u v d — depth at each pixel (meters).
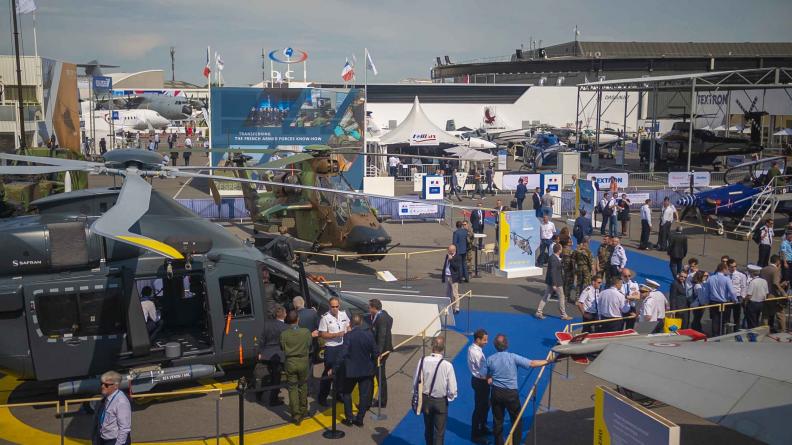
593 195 27.31
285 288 12.82
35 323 10.34
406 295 16.92
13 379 11.98
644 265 22.00
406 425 10.39
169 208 11.83
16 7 26.19
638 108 74.81
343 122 34.44
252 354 11.49
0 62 36.41
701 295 14.66
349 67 39.06
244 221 28.77
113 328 10.69
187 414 10.66
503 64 84.56
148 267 10.77
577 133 56.81
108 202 11.58
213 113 33.44
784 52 109.56
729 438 9.77
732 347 7.85
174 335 11.73
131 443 9.58
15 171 10.44
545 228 21.48
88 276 10.59
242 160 24.33
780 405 6.05
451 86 73.31
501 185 39.88
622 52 111.50
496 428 9.38
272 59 49.25
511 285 19.47
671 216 24.12
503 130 67.94
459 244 19.38
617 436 7.56
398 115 72.25
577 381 12.17
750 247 25.16
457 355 13.45
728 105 53.81
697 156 47.38
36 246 10.40
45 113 38.16
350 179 34.94
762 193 26.59
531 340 14.52
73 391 10.34
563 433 10.05
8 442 9.54
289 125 33.97
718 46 111.00
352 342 10.09
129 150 12.12
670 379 7.11
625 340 9.21
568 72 80.19
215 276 11.24
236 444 9.63
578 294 17.81
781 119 59.78
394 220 30.70
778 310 14.65
